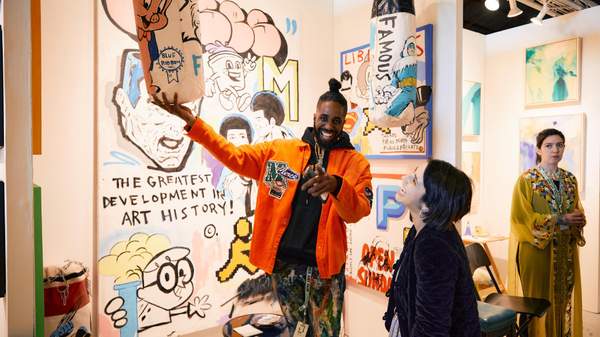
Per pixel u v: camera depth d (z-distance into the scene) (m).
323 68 2.77
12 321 0.87
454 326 1.23
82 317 1.77
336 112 1.58
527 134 3.56
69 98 1.87
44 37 1.80
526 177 2.69
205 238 2.27
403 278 1.32
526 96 3.56
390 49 1.87
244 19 2.38
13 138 0.87
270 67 2.51
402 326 1.31
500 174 3.78
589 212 3.22
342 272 1.67
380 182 2.47
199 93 1.53
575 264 2.65
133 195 2.03
